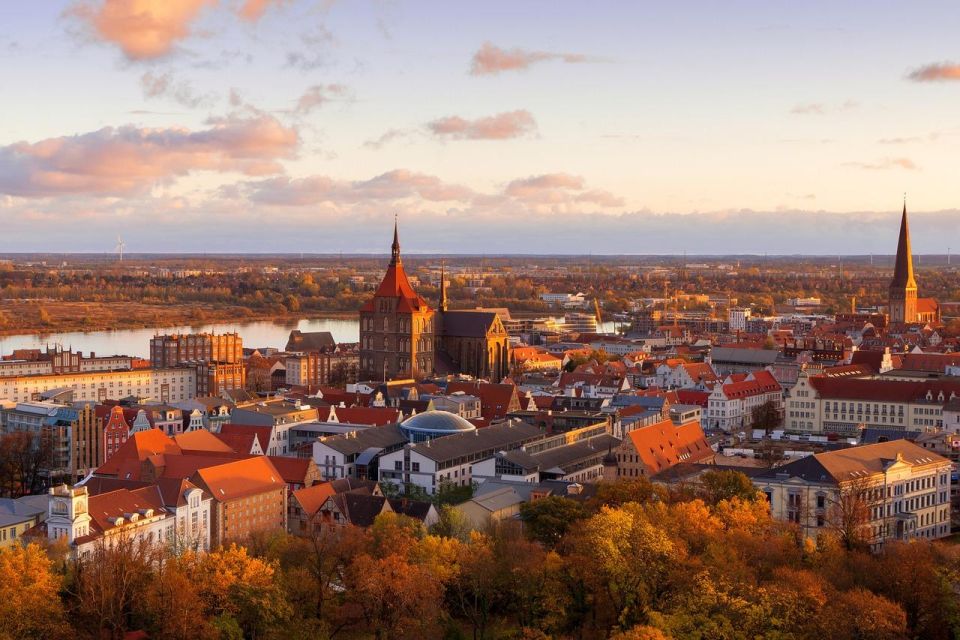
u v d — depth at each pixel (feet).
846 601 648.79
